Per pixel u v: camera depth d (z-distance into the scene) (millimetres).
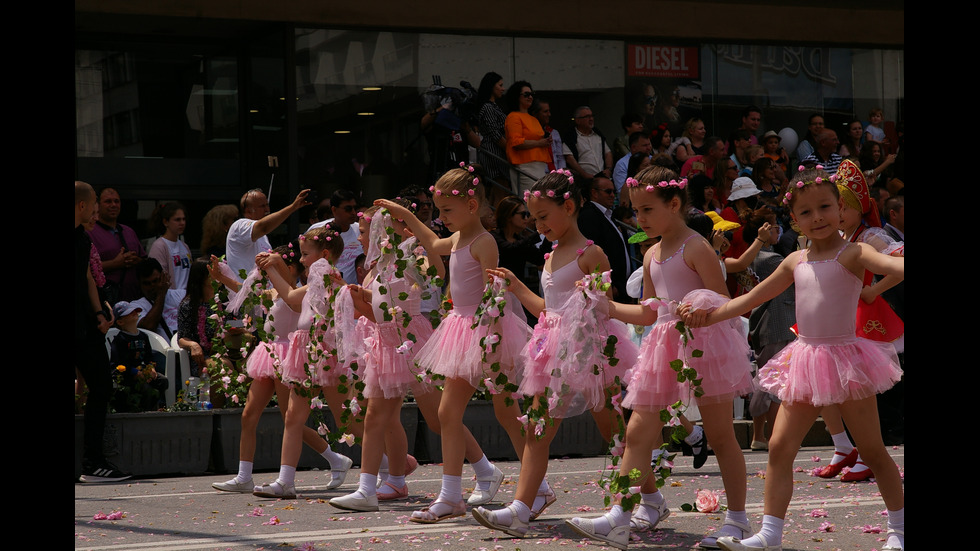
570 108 12258
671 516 5613
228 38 12055
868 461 4605
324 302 6504
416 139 11883
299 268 8125
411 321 6047
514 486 6953
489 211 9953
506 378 5449
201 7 11273
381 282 6059
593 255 5164
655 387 4734
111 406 8086
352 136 11734
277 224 8836
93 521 5707
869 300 6090
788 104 13156
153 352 8531
